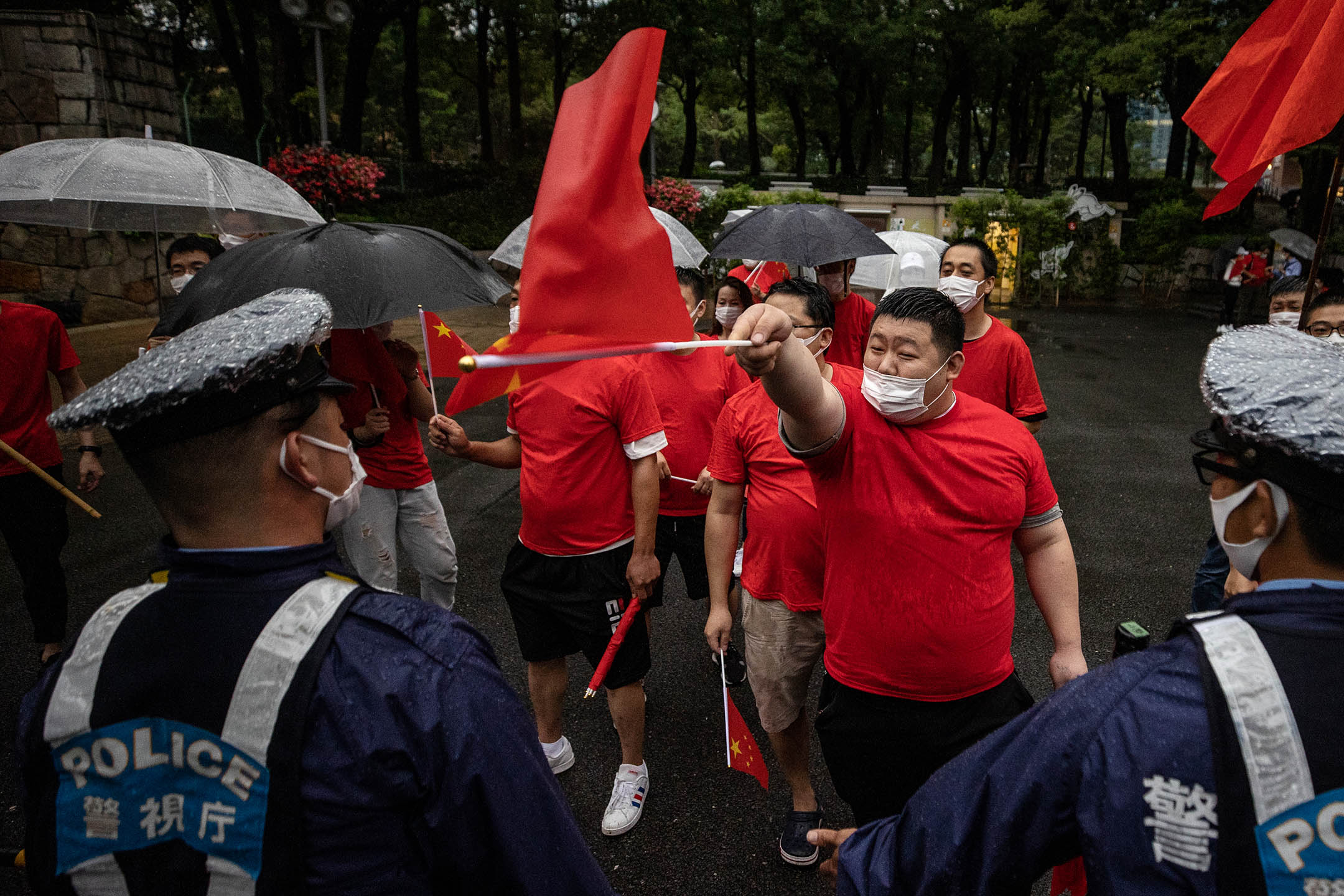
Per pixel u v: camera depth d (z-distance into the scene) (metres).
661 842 2.77
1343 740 0.83
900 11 26.44
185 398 0.93
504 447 3.04
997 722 1.94
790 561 2.44
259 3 22.59
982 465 1.82
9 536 3.57
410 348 3.34
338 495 1.11
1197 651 0.93
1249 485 0.98
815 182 28.72
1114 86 19.09
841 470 1.85
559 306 0.99
